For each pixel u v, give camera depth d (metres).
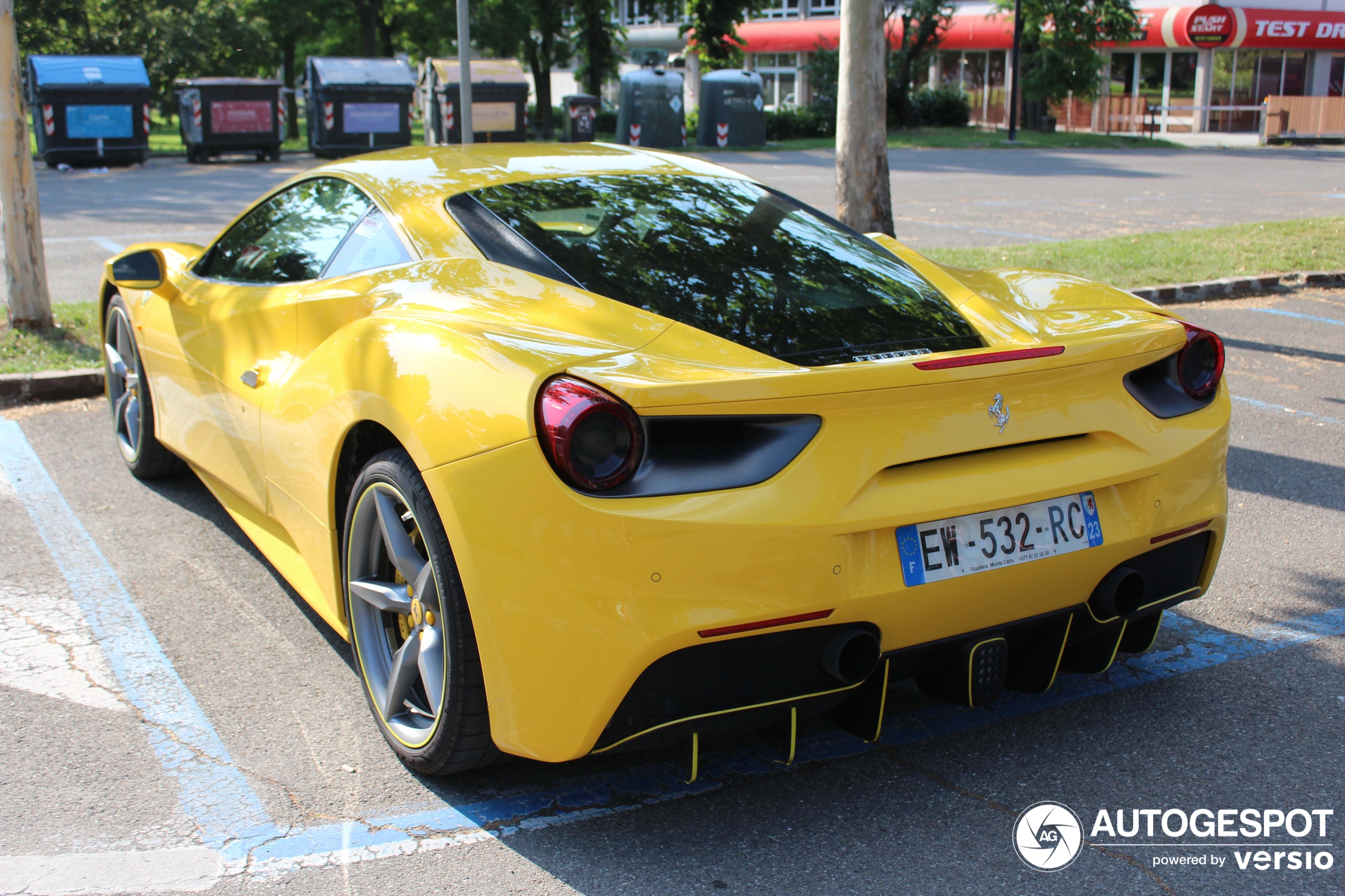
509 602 1.99
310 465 2.68
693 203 2.92
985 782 2.44
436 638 2.29
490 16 30.47
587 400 1.91
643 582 1.91
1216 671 2.96
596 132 30.31
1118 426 2.35
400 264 2.70
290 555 3.08
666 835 2.24
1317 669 2.96
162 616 3.24
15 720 2.66
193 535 3.84
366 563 2.56
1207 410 2.51
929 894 2.07
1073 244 10.41
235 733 2.62
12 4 6.03
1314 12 31.53
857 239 2.96
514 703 2.04
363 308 2.65
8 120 6.16
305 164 21.08
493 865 2.15
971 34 34.25
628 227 2.72
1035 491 2.22
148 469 4.27
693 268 2.57
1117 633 2.57
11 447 4.79
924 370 2.08
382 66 22.20
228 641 3.09
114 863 2.14
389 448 2.45
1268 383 6.05
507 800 2.36
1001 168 20.91
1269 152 26.34
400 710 2.48
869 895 2.06
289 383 2.80
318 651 3.04
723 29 32.78
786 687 2.09
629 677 1.94
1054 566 2.27
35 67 18.95
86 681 2.86
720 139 26.03
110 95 19.28
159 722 2.67
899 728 2.67
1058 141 28.41
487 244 2.64
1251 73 32.72
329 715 2.71
